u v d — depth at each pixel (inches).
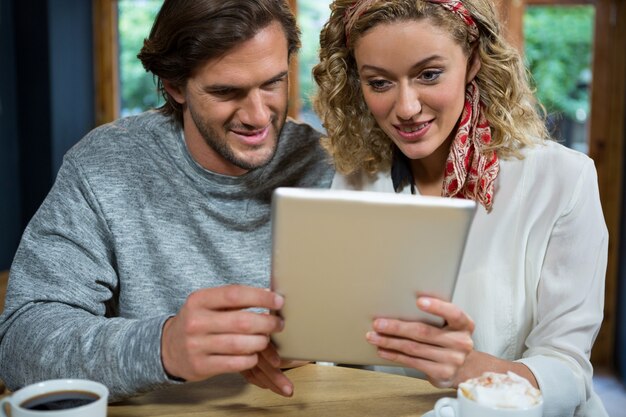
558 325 49.3
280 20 48.1
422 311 38.1
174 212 55.2
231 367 39.1
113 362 42.1
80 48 151.3
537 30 141.4
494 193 53.4
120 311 55.7
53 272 50.7
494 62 51.7
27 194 147.7
